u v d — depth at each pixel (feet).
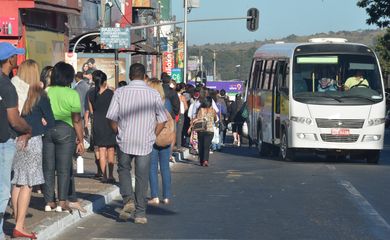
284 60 79.61
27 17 75.25
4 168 30.40
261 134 90.43
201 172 67.67
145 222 40.47
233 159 84.07
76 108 39.52
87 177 56.85
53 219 37.86
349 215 43.60
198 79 187.11
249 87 103.04
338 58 76.79
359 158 82.74
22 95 34.40
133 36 120.37
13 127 30.83
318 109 75.20
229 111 122.42
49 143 39.75
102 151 53.52
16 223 33.68
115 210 45.19
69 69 39.88
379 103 76.07
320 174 65.67
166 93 60.64
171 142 46.52
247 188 55.72
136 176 40.06
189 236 36.99
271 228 39.37
